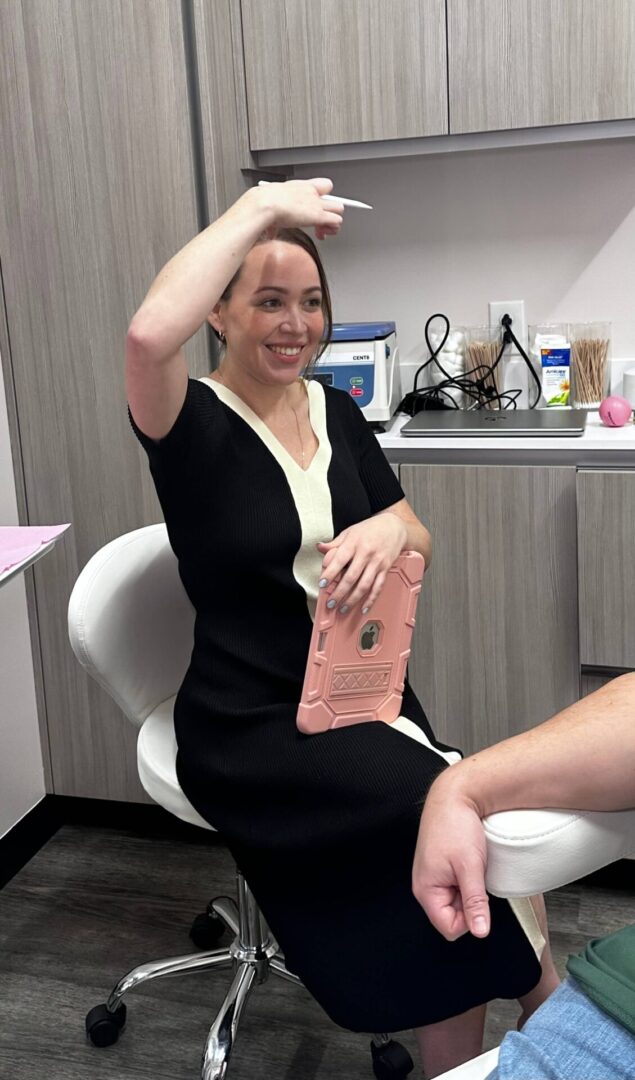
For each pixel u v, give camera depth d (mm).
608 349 2621
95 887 2449
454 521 2330
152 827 2674
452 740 2463
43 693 2611
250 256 1520
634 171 2537
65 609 2539
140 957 2203
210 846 2596
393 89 2279
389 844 1461
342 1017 1498
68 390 2400
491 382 2670
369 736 1514
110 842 2627
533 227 2631
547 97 2209
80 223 2309
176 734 1681
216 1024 1835
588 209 2588
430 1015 1456
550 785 911
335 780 1473
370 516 1720
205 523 1556
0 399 2447
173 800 1676
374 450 1819
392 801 1440
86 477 2443
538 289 2666
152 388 1427
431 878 877
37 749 2641
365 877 1495
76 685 2580
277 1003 2068
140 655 1786
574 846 911
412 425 2428
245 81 2350
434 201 2672
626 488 2184
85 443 2424
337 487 1643
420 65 2252
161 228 2273
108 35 2207
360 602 1501
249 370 1587
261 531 1553
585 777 911
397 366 2709
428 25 2229
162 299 1393
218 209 2283
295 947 1548
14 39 2256
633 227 2574
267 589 1583
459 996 1444
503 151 2598
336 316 2809
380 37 2258
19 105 2281
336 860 1509
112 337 2346
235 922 2072
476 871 866
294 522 1572
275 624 1597
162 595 1820
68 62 2238
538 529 2279
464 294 2713
